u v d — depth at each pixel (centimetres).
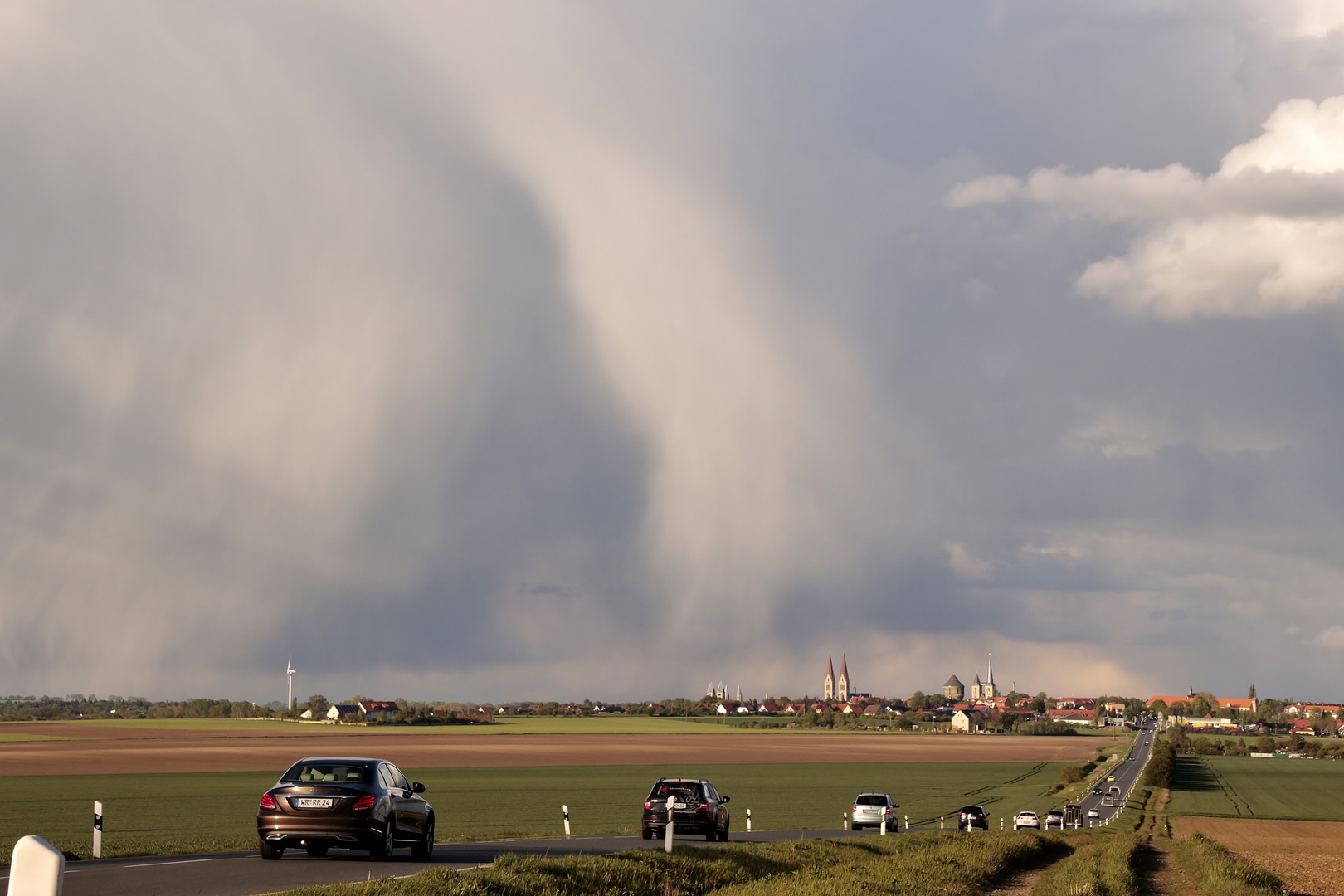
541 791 10250
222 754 15988
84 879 2220
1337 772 17488
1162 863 4869
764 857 3081
